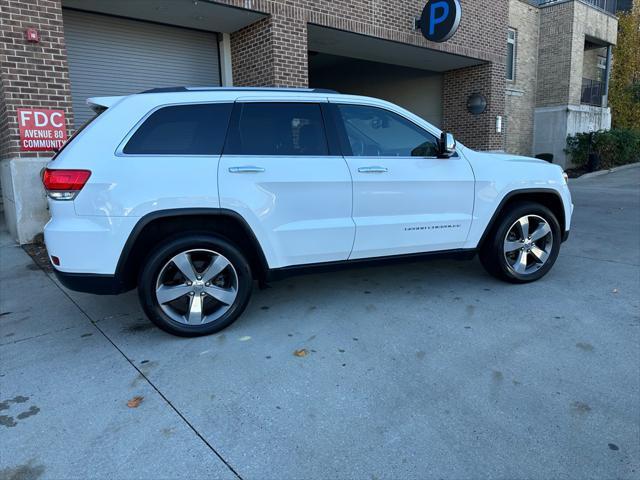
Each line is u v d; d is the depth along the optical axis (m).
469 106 14.77
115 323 4.10
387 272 5.39
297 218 3.86
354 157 4.05
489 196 4.52
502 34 14.22
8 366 3.37
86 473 2.29
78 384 3.11
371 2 10.52
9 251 6.53
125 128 3.48
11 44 6.43
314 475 2.25
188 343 3.67
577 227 8.01
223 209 3.60
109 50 8.99
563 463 2.30
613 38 21.02
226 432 2.58
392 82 17.39
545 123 19.28
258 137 3.80
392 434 2.54
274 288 4.90
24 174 6.68
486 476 2.22
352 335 3.75
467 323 3.94
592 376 3.08
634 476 2.21
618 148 19.33
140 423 2.68
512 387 2.96
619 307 4.24
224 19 9.16
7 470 2.32
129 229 3.40
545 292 4.66
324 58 16.92
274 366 3.29
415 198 4.22
